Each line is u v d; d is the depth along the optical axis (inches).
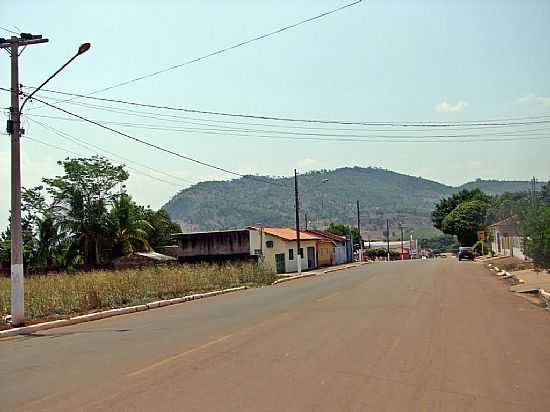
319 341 501.7
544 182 2600.9
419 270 1784.0
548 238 896.3
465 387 339.6
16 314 734.5
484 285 1148.5
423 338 511.5
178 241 2242.9
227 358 434.0
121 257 2036.2
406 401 309.4
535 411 292.5
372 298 906.1
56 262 2208.4
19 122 758.5
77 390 346.6
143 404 308.0
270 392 329.1
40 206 2352.4
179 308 915.4
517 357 427.2
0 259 2341.3
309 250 2527.1
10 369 431.8
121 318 807.7
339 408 295.9
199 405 303.7
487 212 3184.1
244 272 1485.0
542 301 832.3
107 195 2261.3
